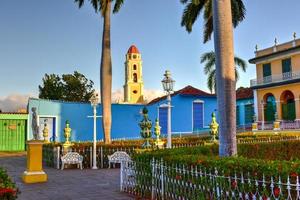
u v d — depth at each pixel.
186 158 6.85
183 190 6.70
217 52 8.70
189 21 18.73
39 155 11.21
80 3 18.22
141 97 52.88
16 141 25.42
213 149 10.16
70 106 27.12
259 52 38.50
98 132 27.84
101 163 14.92
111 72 17.48
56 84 38.16
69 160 14.34
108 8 17.61
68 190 9.48
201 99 34.03
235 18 17.41
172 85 12.16
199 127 33.59
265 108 37.03
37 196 8.70
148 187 8.05
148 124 11.50
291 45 34.72
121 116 29.61
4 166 15.83
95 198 8.36
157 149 9.38
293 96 34.53
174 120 32.44
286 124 31.27
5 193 4.36
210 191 6.01
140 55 55.41
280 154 14.60
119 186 10.01
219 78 8.57
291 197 4.71
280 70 35.72
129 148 15.18
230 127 8.29
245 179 5.40
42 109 25.97
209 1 18.17
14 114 25.27
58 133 26.39
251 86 37.84
